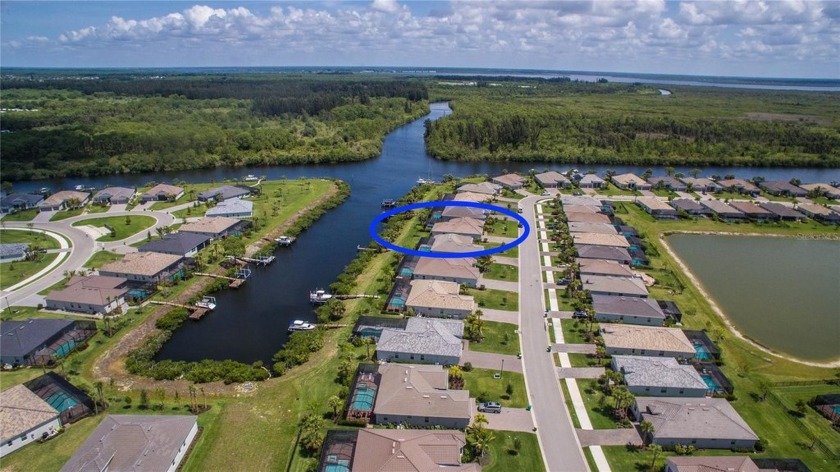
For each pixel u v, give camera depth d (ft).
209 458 246.68
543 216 620.49
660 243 549.13
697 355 335.06
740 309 411.75
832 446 260.01
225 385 301.63
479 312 360.69
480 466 241.96
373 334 351.67
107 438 240.12
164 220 591.37
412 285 411.75
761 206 652.07
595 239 515.91
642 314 374.02
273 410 280.72
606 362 328.08
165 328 367.04
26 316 374.43
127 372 312.91
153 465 230.07
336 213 646.74
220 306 408.26
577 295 407.44
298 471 239.50
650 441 260.62
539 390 299.79
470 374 312.09
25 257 476.54
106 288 394.32
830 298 433.48
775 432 270.46
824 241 574.15
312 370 315.78
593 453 253.24
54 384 287.89
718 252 533.96
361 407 279.28
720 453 255.70
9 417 254.27
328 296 408.67
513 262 481.05
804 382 310.04
